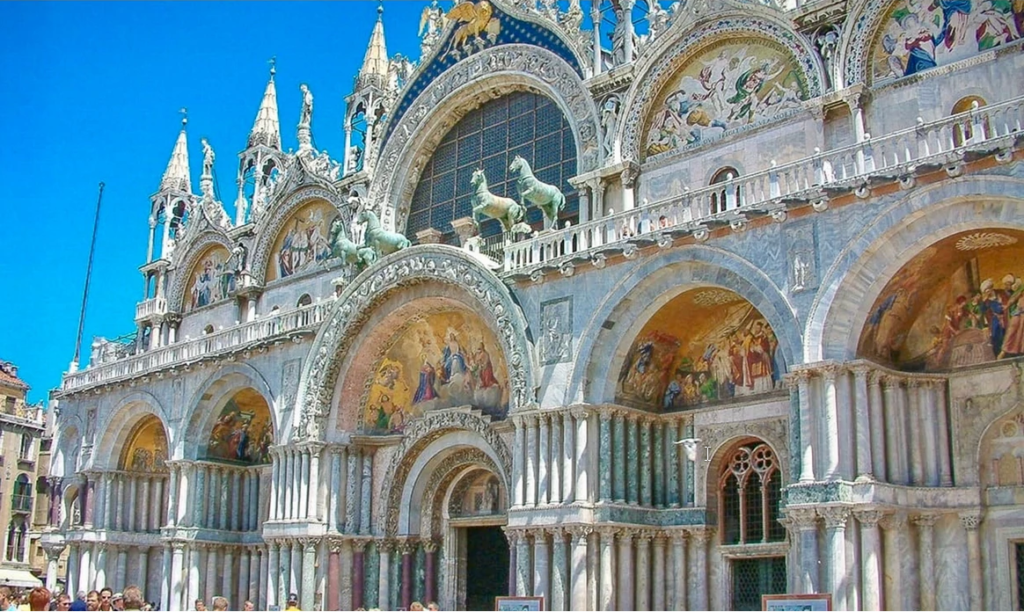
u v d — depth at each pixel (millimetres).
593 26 42094
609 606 33656
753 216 31359
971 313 30125
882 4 34000
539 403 35938
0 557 89000
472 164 46688
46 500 93750
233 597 50781
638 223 36125
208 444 51219
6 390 92188
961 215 27719
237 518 51562
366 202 49062
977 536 29125
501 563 41312
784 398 33406
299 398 44500
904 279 29578
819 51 35250
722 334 35469
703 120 38344
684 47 38781
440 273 39812
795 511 28984
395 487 43156
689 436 35594
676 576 34875
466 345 41969
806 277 30156
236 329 50000
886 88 33688
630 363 35375
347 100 52438
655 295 34094
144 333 61594
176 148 64875
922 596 29156
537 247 37500
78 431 58062
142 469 56625
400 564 42656
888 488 28734
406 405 44250
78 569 55562
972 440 29578
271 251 54906
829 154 30453
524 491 35844
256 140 59156
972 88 32000
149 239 63406
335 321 43875
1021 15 31578
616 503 34344
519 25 44812
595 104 41281
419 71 48656
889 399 29719
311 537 42719
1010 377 29172
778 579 33500
